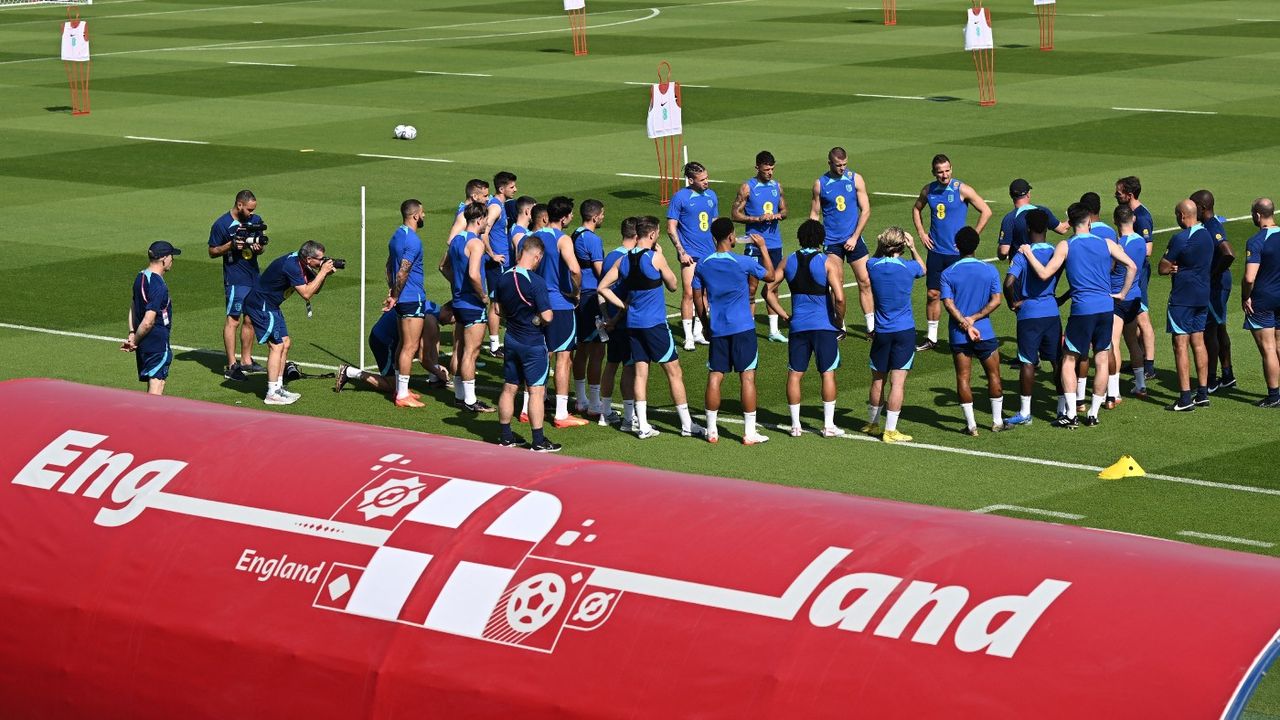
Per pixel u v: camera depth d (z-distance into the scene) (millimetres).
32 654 12234
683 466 24062
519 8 112312
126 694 11898
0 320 33375
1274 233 26453
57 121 62312
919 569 10047
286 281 27328
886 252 24734
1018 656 9328
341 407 27531
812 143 55438
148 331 25625
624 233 25172
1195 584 9570
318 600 11344
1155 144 53750
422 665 10844
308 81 73688
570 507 11219
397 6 115375
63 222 43688
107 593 12031
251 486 12094
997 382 25609
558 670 10430
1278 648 9102
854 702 9562
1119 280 26891
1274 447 24734
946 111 61750
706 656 10070
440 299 35625
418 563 11172
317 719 11133
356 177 50031
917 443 25219
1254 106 61531
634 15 105062
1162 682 8938
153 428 12984
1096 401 25938
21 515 12594
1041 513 21656
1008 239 29875
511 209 30203
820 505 11055
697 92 68062
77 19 107812
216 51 86875
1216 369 28609
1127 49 80625
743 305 24891
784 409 27422
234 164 52656
